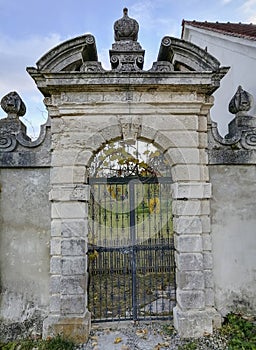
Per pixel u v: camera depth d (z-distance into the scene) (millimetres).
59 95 5125
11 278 5039
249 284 5266
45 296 5023
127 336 4945
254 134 5445
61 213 5039
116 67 5426
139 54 5258
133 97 5125
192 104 5176
